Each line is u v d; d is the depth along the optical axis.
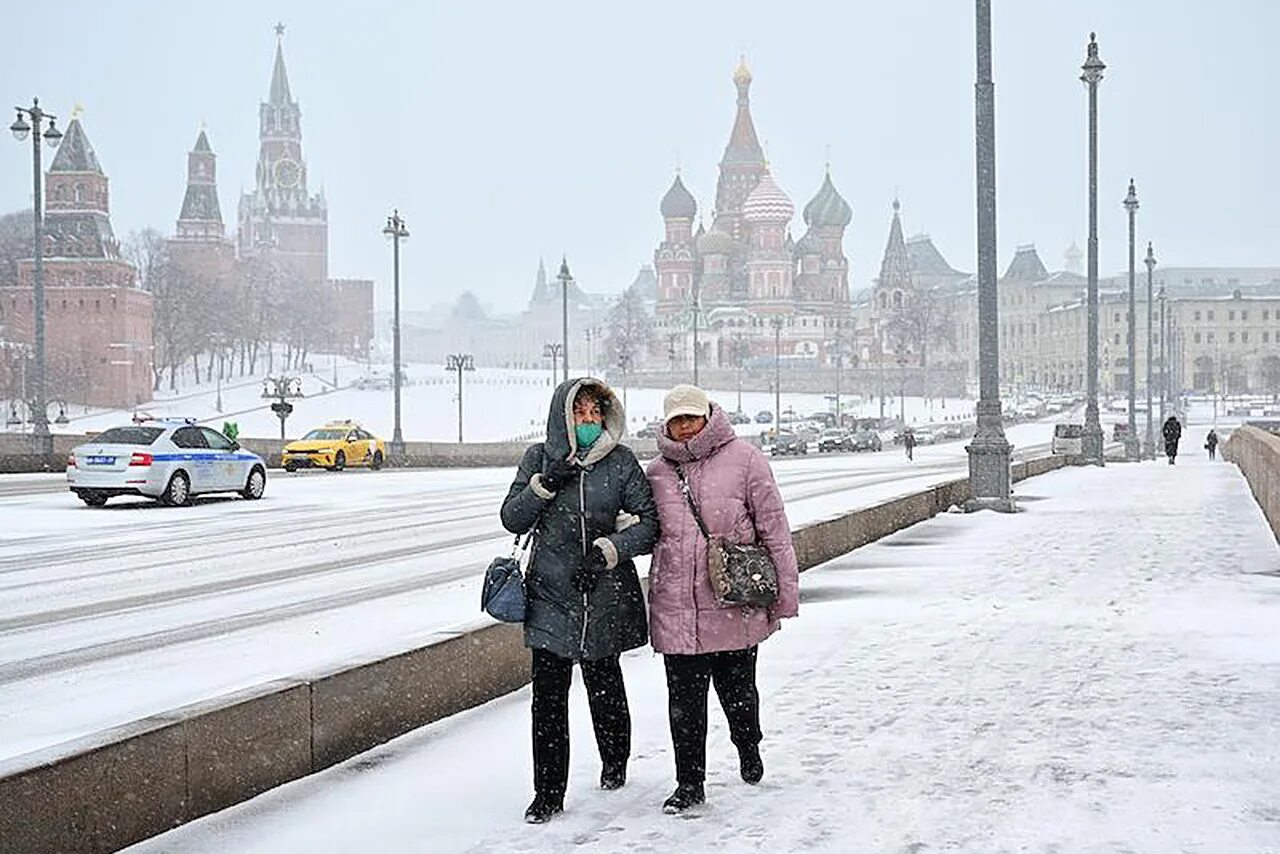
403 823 7.79
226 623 15.58
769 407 187.12
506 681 11.46
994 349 27.77
